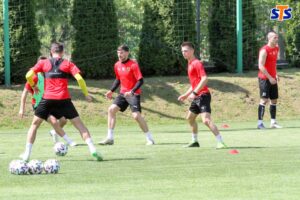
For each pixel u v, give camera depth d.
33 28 50.00
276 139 33.53
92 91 48.19
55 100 25.20
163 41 52.47
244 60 54.47
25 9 49.59
